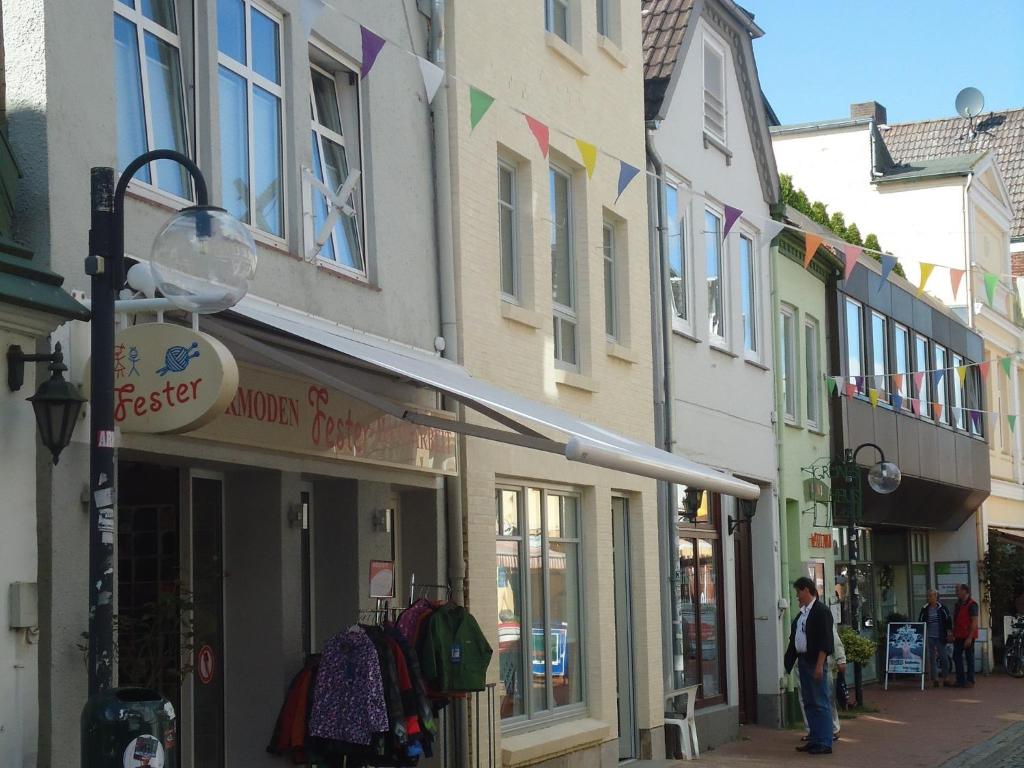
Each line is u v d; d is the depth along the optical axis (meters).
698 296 18.22
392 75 11.67
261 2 10.02
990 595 32.91
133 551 9.12
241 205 9.64
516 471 13.09
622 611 15.87
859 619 23.31
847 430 24.02
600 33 16.02
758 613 20.53
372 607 11.02
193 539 9.54
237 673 9.77
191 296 6.09
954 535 33.12
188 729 9.27
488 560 12.46
